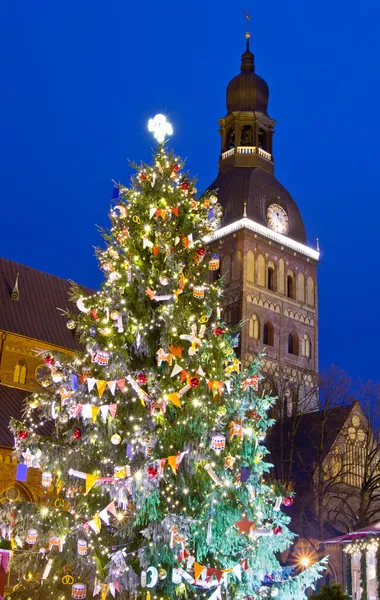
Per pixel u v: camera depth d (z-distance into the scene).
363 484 56.44
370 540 28.64
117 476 22.41
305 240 87.56
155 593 22.97
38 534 23.80
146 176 27.05
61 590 23.94
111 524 24.23
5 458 42.12
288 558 57.62
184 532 22.64
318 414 70.00
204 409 24.45
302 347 83.06
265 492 26.28
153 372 24.53
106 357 23.34
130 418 24.06
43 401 25.53
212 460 24.41
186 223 26.83
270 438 67.69
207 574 22.58
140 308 25.62
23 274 55.00
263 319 79.81
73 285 28.09
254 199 83.19
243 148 87.06
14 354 50.75
